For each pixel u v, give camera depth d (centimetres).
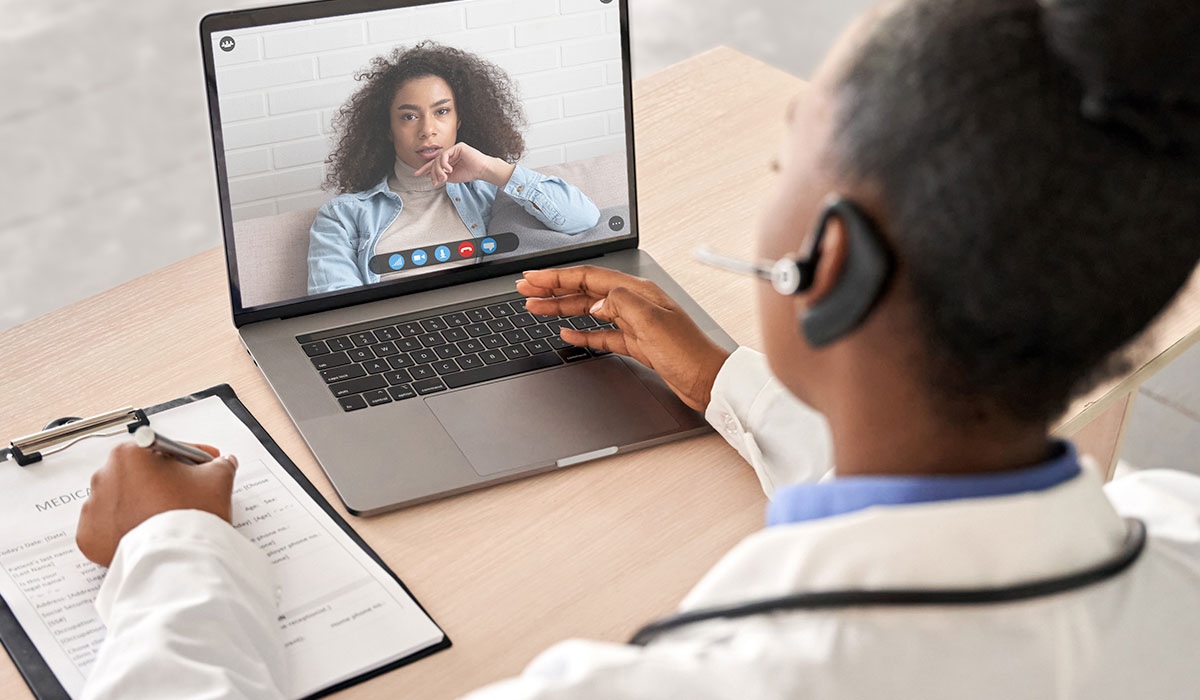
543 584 85
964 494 47
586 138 116
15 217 275
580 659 48
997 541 45
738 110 150
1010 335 44
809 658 45
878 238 45
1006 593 45
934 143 42
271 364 103
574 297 110
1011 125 42
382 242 111
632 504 93
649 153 140
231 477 88
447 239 113
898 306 45
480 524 90
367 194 109
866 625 45
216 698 68
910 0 45
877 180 44
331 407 99
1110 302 44
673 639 50
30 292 257
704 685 45
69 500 88
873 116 44
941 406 47
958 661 45
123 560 78
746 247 124
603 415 100
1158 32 39
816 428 95
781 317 52
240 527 87
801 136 49
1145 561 50
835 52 48
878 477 50
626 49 116
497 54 111
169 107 309
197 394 100
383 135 108
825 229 46
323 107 106
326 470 92
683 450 99
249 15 101
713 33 358
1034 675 45
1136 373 101
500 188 114
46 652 77
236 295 107
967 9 43
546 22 112
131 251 271
